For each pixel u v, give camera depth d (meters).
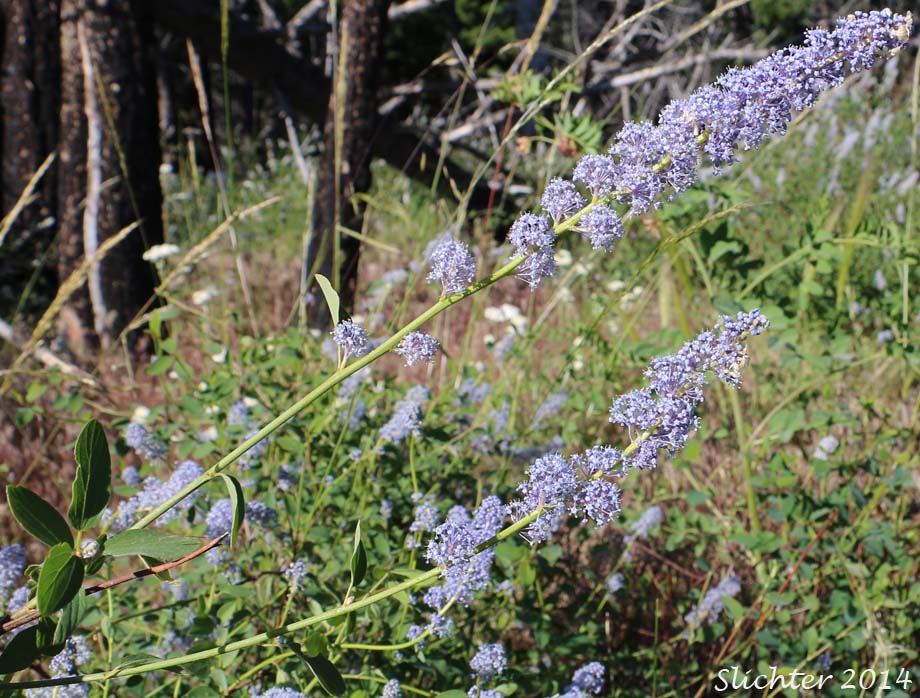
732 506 3.04
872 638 2.33
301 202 7.73
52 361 3.84
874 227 2.94
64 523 1.22
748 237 5.48
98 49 5.33
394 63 19.70
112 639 2.01
